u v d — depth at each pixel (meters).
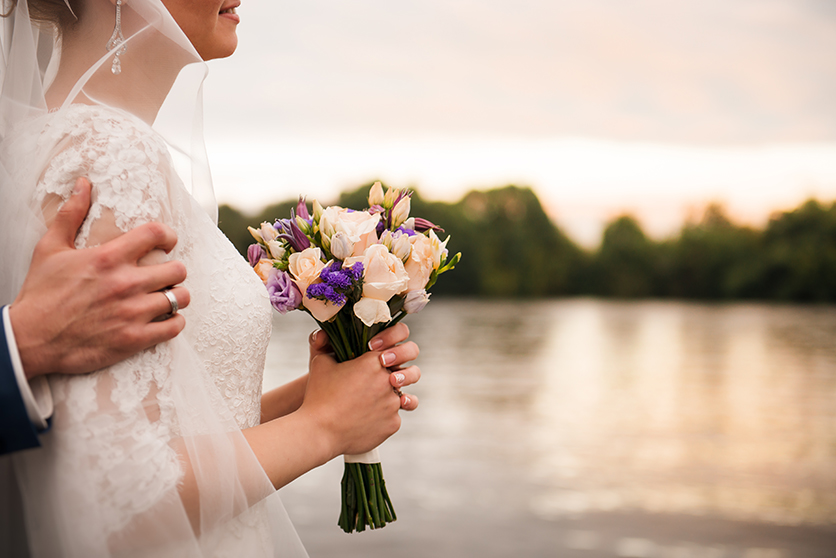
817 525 9.09
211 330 1.11
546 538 8.28
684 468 12.60
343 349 1.34
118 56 1.09
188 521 0.95
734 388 24.02
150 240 0.95
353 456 1.49
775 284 78.25
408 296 1.37
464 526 8.76
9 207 1.01
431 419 17.88
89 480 0.90
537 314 64.88
